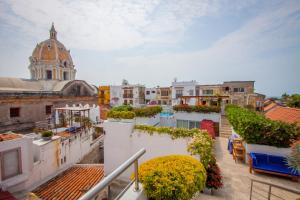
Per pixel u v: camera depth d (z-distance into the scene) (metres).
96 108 28.97
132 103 49.81
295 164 6.08
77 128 18.39
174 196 2.97
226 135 16.11
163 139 9.20
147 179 2.98
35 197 8.70
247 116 10.11
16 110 23.02
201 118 17.98
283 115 13.33
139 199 2.69
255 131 8.78
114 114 10.66
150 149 9.51
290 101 21.11
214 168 6.98
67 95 32.03
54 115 25.56
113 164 10.67
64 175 12.43
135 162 2.71
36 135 15.67
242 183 7.12
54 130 17.83
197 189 3.49
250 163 8.14
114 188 9.41
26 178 9.62
